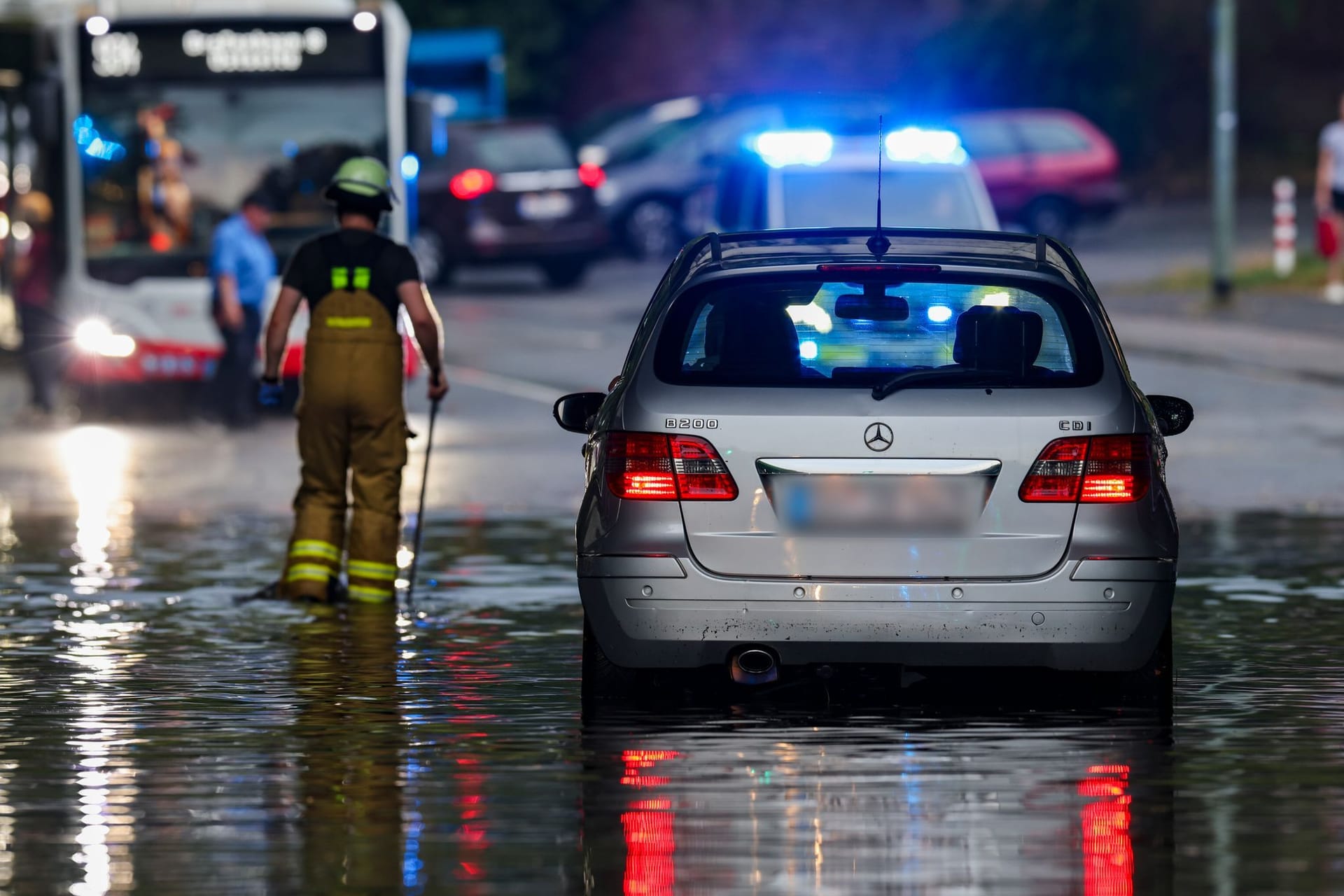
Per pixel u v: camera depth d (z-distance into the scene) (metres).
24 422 65.00
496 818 21.00
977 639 24.52
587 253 106.75
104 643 30.81
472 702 26.58
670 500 24.66
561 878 18.94
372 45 66.06
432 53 132.12
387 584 34.53
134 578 37.00
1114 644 24.62
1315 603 33.75
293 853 19.80
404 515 44.62
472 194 105.75
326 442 34.78
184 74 65.31
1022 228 114.75
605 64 165.25
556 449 56.12
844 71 158.75
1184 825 20.64
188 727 25.17
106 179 65.06
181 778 22.69
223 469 53.28
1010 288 25.19
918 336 25.02
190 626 32.28
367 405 34.56
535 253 105.44
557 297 103.38
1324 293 89.94
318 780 22.59
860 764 23.19
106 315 64.69
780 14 161.38
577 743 24.28
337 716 25.77
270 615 33.22
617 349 80.88
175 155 65.31
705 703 26.55
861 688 27.47
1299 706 26.17
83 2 65.19
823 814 21.03
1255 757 23.44
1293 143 147.75
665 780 22.42
